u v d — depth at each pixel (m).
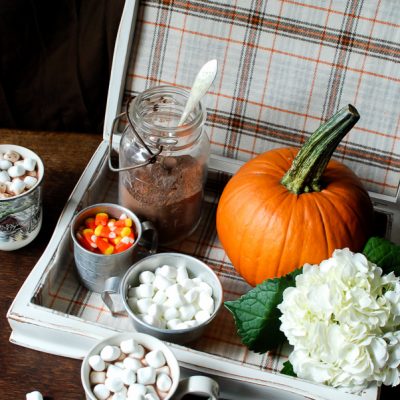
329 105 0.99
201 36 0.99
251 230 0.88
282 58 0.98
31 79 1.12
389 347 0.79
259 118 1.01
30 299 0.85
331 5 0.95
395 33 0.95
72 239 0.92
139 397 0.75
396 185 1.00
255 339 0.85
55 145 1.07
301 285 0.81
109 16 1.06
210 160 1.02
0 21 1.05
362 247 0.89
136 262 0.90
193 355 0.82
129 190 0.93
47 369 0.85
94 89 1.13
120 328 0.89
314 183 0.88
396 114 0.98
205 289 0.88
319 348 0.79
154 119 0.93
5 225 0.91
